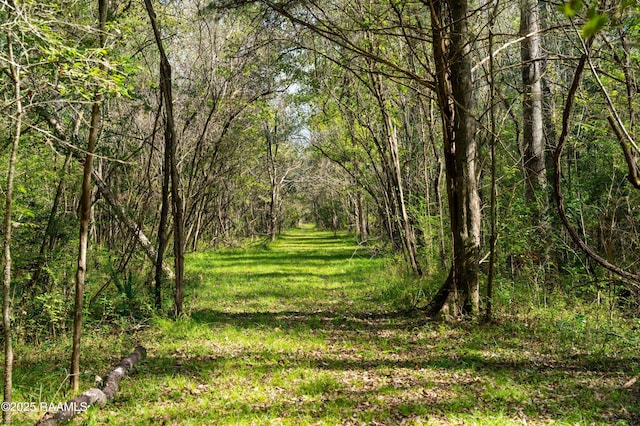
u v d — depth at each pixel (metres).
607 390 5.66
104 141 10.85
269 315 10.63
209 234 36.69
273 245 35.53
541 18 10.32
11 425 4.73
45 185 9.95
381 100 13.58
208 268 20.08
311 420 4.93
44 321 8.62
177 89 14.44
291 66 13.41
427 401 5.44
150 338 8.55
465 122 9.35
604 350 7.14
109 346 7.91
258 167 33.31
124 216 11.33
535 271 10.06
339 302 12.08
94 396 5.34
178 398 5.65
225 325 9.59
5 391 4.68
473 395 5.57
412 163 18.81
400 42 12.91
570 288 9.48
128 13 10.48
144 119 16.41
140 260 13.31
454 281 9.50
